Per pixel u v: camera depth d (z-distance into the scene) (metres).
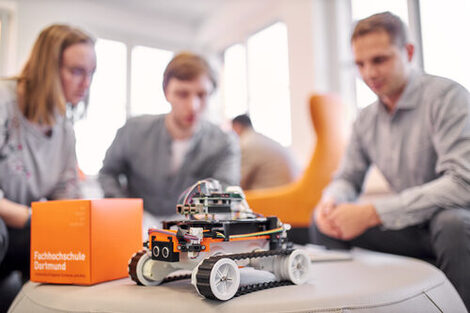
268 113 4.79
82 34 1.79
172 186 2.27
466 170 1.35
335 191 1.83
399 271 1.12
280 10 4.54
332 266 1.23
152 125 2.27
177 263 0.94
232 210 1.00
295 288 0.91
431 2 3.01
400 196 1.52
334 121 2.43
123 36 5.22
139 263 0.96
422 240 1.52
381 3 3.48
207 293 0.80
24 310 0.97
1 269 1.56
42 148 1.73
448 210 1.35
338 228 1.64
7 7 4.38
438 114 1.49
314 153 2.40
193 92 2.12
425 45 3.06
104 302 0.85
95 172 3.75
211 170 2.29
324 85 3.92
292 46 4.17
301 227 2.38
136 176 2.30
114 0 4.98
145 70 5.30
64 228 1.02
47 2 4.65
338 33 3.88
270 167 2.90
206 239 0.87
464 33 2.73
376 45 1.55
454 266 1.27
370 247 1.76
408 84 1.60
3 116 1.60
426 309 0.91
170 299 0.83
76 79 1.79
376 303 0.83
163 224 0.96
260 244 1.00
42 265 1.04
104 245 1.03
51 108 1.70
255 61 5.02
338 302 0.81
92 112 4.66
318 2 3.96
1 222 1.34
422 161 1.60
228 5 5.07
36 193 1.76
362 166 1.90
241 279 0.95
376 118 1.78
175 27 5.57
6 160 1.62
